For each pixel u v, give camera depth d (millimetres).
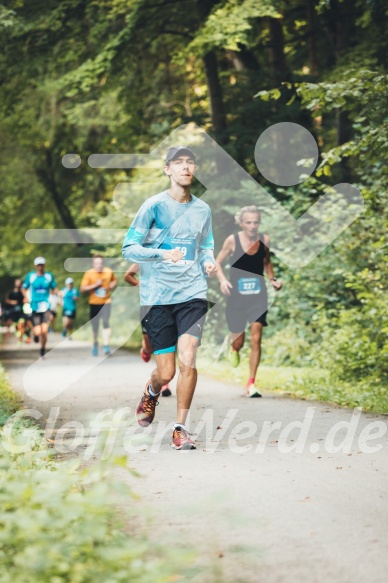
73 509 5207
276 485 7582
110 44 24922
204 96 29766
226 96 26812
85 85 24859
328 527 6199
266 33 27406
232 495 7227
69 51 26172
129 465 8656
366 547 5707
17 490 5719
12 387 17172
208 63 26734
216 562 5402
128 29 24891
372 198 15008
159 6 25812
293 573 5207
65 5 25453
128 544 5168
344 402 13211
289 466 8453
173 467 8516
